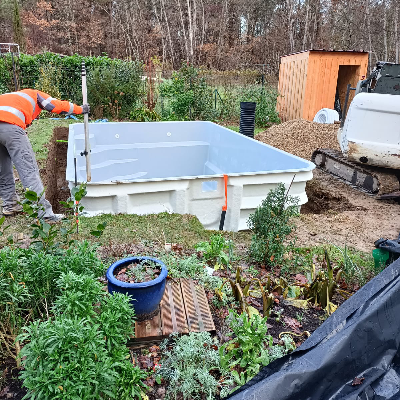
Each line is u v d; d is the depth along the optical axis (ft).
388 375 6.12
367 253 12.42
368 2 64.95
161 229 12.94
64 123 29.76
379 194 18.42
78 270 7.91
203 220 15.52
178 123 25.71
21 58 36.76
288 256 11.71
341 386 5.91
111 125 23.82
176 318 8.18
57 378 5.35
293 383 5.71
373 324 6.35
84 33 97.40
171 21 97.86
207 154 26.63
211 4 97.91
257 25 98.02
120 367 6.34
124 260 8.32
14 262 7.39
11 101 12.16
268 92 39.91
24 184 12.48
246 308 8.79
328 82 35.76
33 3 99.09
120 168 23.84
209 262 10.99
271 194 11.27
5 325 7.24
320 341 6.42
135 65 39.01
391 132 17.38
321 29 82.07
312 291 9.53
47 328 5.95
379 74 18.62
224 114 38.78
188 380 6.74
